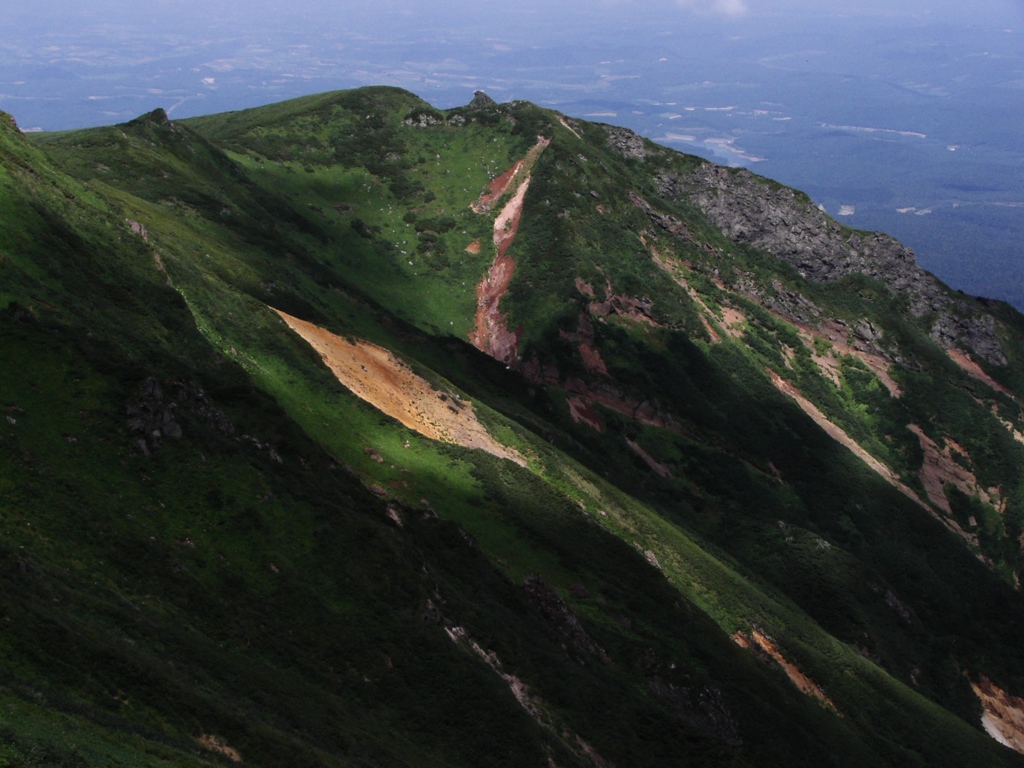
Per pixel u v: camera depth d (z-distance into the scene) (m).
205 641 58.84
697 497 166.88
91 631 51.16
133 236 102.31
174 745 46.41
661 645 94.69
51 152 157.88
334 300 153.00
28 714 41.91
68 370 71.12
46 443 65.19
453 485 102.19
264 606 65.44
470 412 125.56
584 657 87.19
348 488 84.19
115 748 42.88
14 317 74.19
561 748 69.75
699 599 115.12
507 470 109.94
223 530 68.81
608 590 98.81
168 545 64.50
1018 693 154.38
